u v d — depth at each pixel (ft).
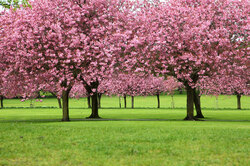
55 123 94.53
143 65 105.70
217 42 102.06
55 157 39.83
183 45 100.48
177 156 40.68
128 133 61.72
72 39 98.63
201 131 64.75
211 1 112.57
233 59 106.32
